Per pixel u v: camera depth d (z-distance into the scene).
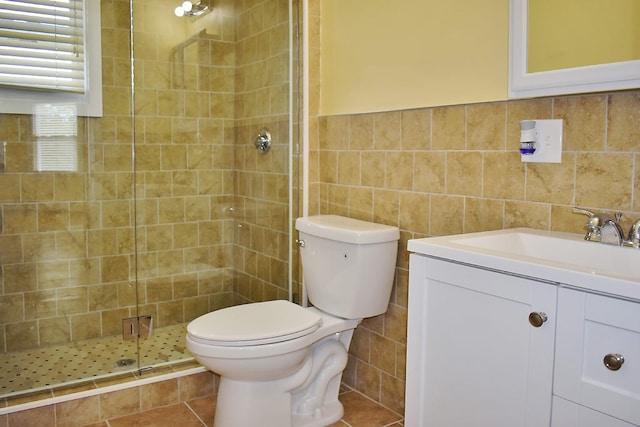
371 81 2.30
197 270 2.95
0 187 2.41
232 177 2.98
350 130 2.42
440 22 1.98
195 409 2.27
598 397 1.12
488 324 1.33
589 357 1.13
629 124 1.48
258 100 2.79
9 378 2.24
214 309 2.98
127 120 2.70
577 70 1.48
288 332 1.85
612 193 1.53
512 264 1.26
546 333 1.21
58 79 2.50
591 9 1.48
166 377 2.30
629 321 1.06
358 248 2.04
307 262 2.30
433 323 1.47
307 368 2.03
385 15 2.21
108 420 2.17
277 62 2.66
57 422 2.08
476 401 1.37
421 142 2.09
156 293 2.83
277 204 2.71
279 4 2.63
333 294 2.17
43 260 2.53
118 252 2.72
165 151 2.82
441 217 2.03
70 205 2.58
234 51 2.91
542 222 1.71
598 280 1.10
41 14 2.44
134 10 2.67
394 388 2.27
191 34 2.82
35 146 2.47
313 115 2.61
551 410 1.21
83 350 2.54
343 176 2.48
